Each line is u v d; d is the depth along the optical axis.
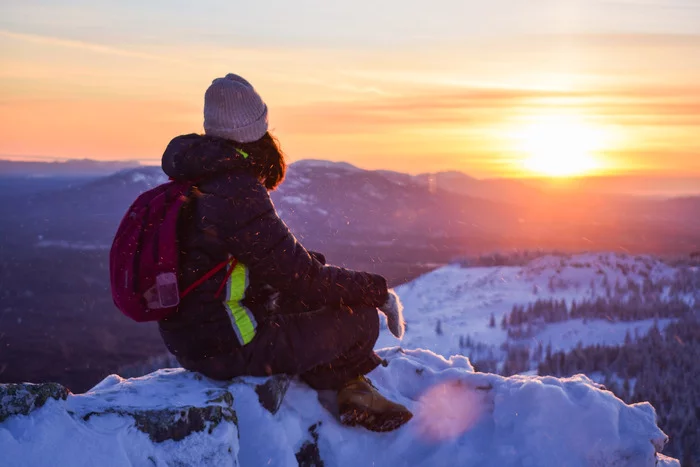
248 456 2.85
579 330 110.44
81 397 2.51
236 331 2.96
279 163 3.13
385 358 3.85
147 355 121.38
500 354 98.31
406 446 3.29
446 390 3.56
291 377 3.27
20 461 2.02
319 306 3.22
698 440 60.19
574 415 3.25
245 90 2.96
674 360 84.50
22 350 132.75
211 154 2.86
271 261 2.86
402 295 142.88
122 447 2.27
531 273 153.88
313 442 3.16
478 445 3.28
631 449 3.17
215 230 2.83
